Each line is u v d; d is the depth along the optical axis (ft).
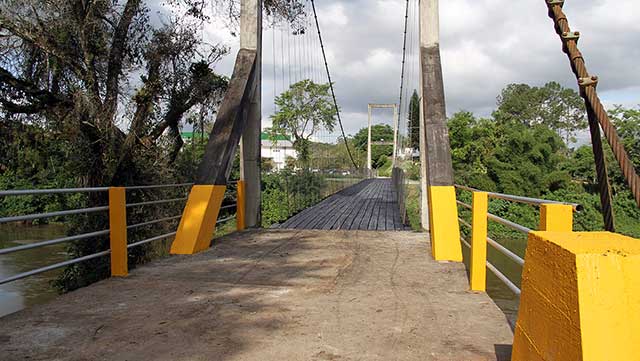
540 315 4.95
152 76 30.60
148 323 9.30
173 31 30.89
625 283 4.07
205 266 14.69
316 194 46.01
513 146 63.67
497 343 8.20
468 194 59.98
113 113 28.66
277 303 10.65
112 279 13.03
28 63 27.68
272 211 33.58
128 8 29.50
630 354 3.98
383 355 7.69
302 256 16.31
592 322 4.02
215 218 18.37
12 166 31.22
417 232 22.26
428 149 17.20
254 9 22.81
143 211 28.30
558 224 7.72
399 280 12.83
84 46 27.96
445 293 11.50
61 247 48.42
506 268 37.88
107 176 27.55
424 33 20.24
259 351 7.87
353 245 18.54
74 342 8.31
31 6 26.43
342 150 72.59
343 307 10.33
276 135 66.95
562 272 4.42
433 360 7.48
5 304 30.07
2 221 10.02
